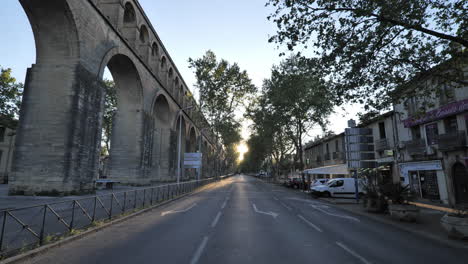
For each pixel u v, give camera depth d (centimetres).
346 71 1032
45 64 1623
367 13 833
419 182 1864
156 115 3725
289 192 2667
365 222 1016
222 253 575
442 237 746
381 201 1203
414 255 588
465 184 1508
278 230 830
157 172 3625
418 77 977
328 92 1116
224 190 2808
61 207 683
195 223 927
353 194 2117
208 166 6575
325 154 3666
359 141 1616
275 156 4988
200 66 3466
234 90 3688
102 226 822
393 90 1044
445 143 1571
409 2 855
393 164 2145
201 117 3928
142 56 2902
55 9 1516
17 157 1524
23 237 616
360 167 1588
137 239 693
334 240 714
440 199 1664
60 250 585
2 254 500
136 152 2688
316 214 1205
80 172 1612
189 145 5119
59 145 1530
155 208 1339
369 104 1092
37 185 1494
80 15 1636
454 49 871
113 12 2189
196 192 2500
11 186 1498
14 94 3120
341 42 962
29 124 1559
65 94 1580
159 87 3259
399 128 2073
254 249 609
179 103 4244
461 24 816
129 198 1188
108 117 4281
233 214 1146
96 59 1819
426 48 917
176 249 602
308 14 952
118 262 511
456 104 1505
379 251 615
